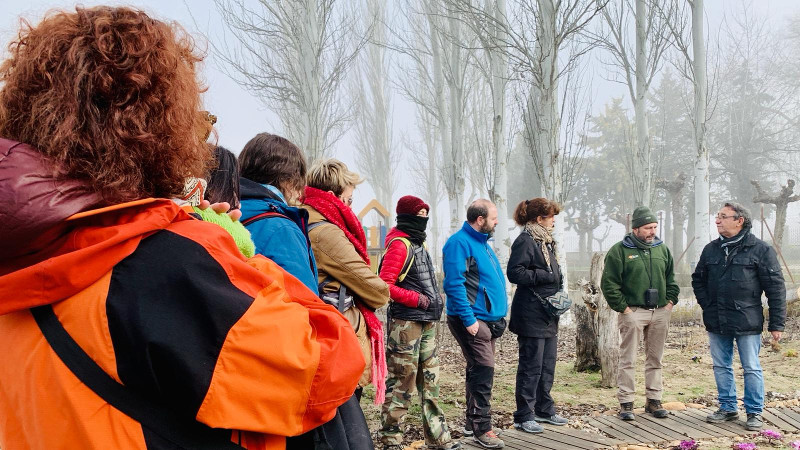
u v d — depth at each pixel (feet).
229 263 3.04
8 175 2.60
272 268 3.65
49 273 2.68
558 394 22.18
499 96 47.60
